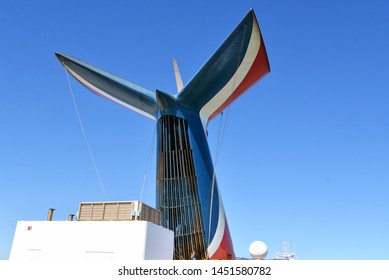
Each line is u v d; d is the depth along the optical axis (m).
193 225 36.06
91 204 21.23
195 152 38.47
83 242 18.62
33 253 19.00
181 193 37.06
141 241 18.03
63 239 18.95
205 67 35.31
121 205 20.78
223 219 37.84
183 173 37.59
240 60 34.78
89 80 41.94
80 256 18.34
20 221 20.02
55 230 19.27
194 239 35.62
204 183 37.56
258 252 24.33
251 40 32.47
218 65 35.12
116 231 18.48
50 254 18.78
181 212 36.50
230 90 39.47
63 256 18.56
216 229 36.50
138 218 20.23
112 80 40.66
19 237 19.56
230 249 36.88
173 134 38.91
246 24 30.84
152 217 22.55
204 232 35.84
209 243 35.62
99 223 18.84
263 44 33.06
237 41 32.50
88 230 18.81
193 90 38.38
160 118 39.97
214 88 38.44
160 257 20.09
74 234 18.91
